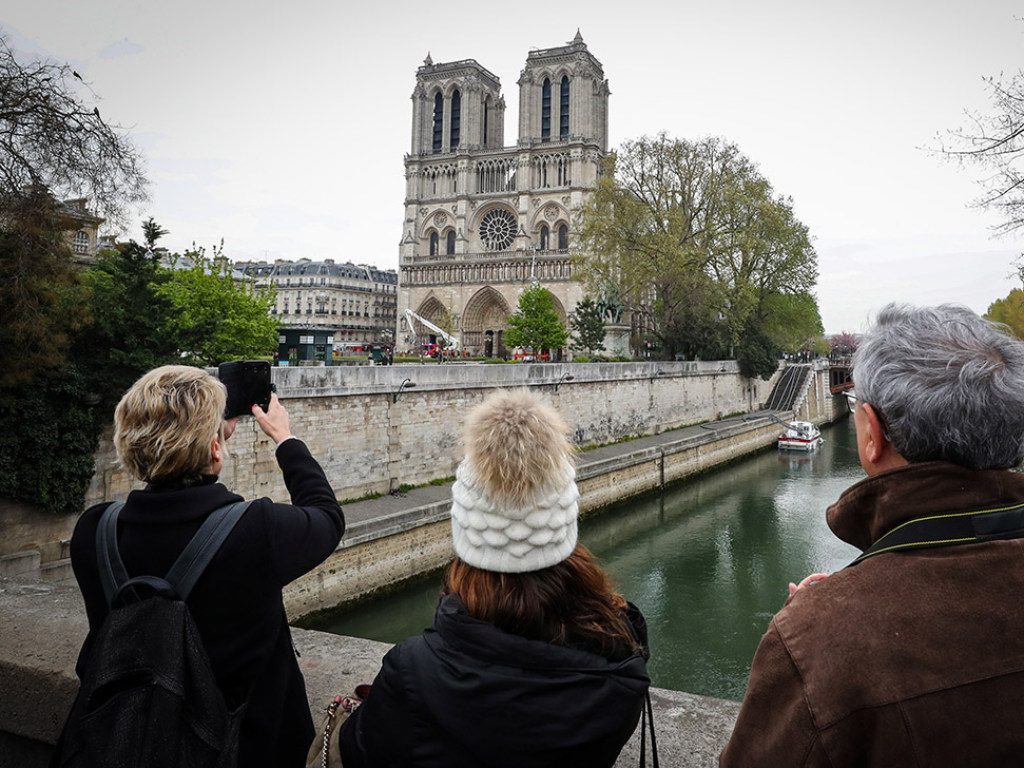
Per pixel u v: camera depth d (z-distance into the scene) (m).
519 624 1.95
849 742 1.57
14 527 17.73
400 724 1.92
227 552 2.28
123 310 19.34
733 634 22.30
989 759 1.50
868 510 1.93
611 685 1.87
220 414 2.55
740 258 58.88
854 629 1.63
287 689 2.58
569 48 99.56
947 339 1.89
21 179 17.02
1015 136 11.34
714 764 2.93
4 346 16.86
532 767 1.80
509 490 1.96
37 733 3.54
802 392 78.12
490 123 112.00
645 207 54.84
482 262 99.31
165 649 2.10
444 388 31.69
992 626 1.58
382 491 28.36
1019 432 1.74
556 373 41.00
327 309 122.25
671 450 44.69
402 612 22.97
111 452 19.84
